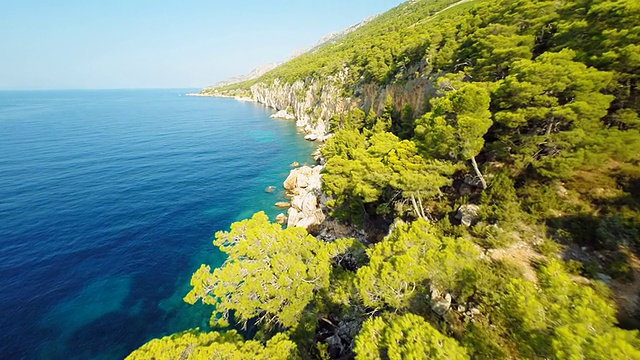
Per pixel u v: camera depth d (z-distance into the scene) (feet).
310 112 359.87
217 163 219.20
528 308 26.86
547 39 92.58
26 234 114.62
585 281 44.42
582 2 86.28
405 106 146.92
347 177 101.96
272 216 140.87
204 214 140.05
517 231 57.00
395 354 29.40
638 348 21.98
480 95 62.13
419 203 76.33
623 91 57.31
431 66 149.38
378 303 43.62
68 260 101.86
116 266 100.42
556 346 22.95
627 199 51.93
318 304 55.93
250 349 39.73
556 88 56.90
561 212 56.39
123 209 140.26
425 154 75.20
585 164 53.62
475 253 44.75
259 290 51.98
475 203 69.26
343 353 56.90
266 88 650.02
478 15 148.56
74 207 139.13
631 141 51.47
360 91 247.09
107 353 69.97
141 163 211.00
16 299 83.71
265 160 229.86
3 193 148.05
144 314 81.46
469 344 32.19
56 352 69.51
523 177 65.92
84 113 483.51
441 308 45.44
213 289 53.01
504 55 89.81
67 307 82.23
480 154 81.41
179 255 108.06
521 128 68.23
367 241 97.60
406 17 412.77
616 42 59.36
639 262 44.37
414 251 44.47
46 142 256.93
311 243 65.26
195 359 34.73
